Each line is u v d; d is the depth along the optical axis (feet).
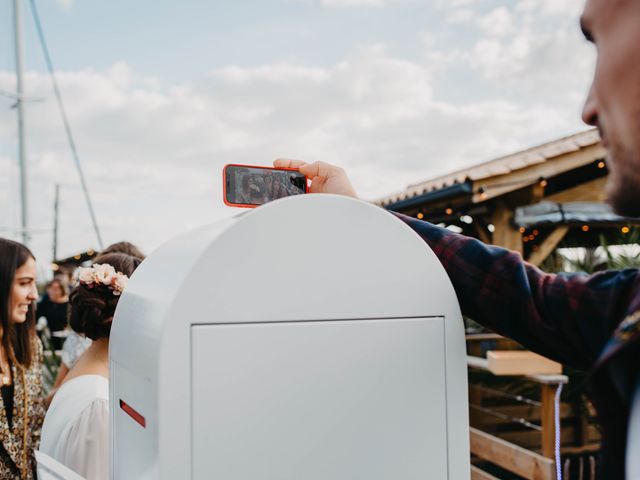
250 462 2.63
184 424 2.54
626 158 1.85
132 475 2.97
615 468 2.15
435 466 2.96
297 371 2.74
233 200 3.51
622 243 15.90
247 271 2.68
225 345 2.62
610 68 1.87
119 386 3.28
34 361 6.68
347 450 2.80
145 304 2.91
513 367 11.93
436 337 3.01
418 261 3.01
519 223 17.30
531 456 10.93
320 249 2.82
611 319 2.53
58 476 3.70
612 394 2.16
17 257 6.42
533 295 2.89
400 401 2.92
